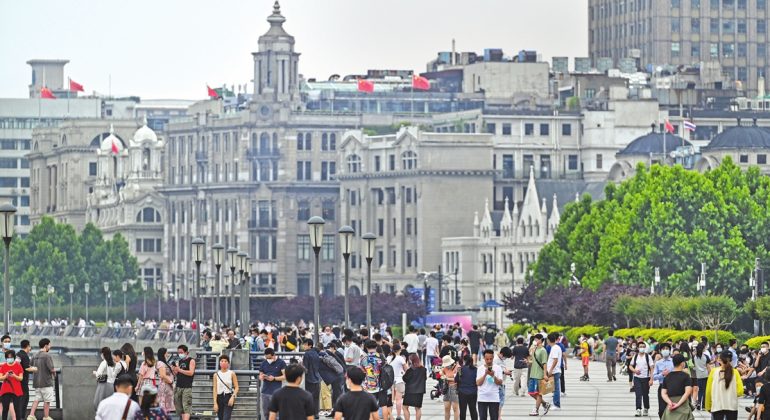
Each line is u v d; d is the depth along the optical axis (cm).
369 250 14588
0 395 9800
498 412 9806
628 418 11481
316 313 12644
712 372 8994
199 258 18138
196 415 10050
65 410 10306
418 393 9956
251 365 11212
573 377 17375
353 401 7300
